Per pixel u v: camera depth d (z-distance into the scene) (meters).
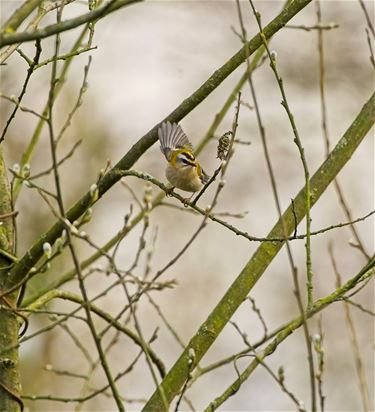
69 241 4.85
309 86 16.77
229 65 6.69
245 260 16.70
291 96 16.83
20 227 14.85
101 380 14.88
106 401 14.72
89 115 16.47
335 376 14.85
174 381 6.09
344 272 16.12
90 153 16.28
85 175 16.06
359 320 15.49
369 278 5.92
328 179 6.72
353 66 16.61
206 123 16.28
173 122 6.88
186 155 7.01
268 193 16.84
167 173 7.10
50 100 4.80
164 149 6.85
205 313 16.20
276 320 16.06
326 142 6.93
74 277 7.40
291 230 6.52
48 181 15.38
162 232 16.47
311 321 15.63
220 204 16.72
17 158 15.16
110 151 16.47
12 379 6.21
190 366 5.57
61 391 14.56
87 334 15.12
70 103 16.20
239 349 15.76
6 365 6.20
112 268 5.11
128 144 16.81
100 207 16.28
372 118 6.85
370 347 15.10
